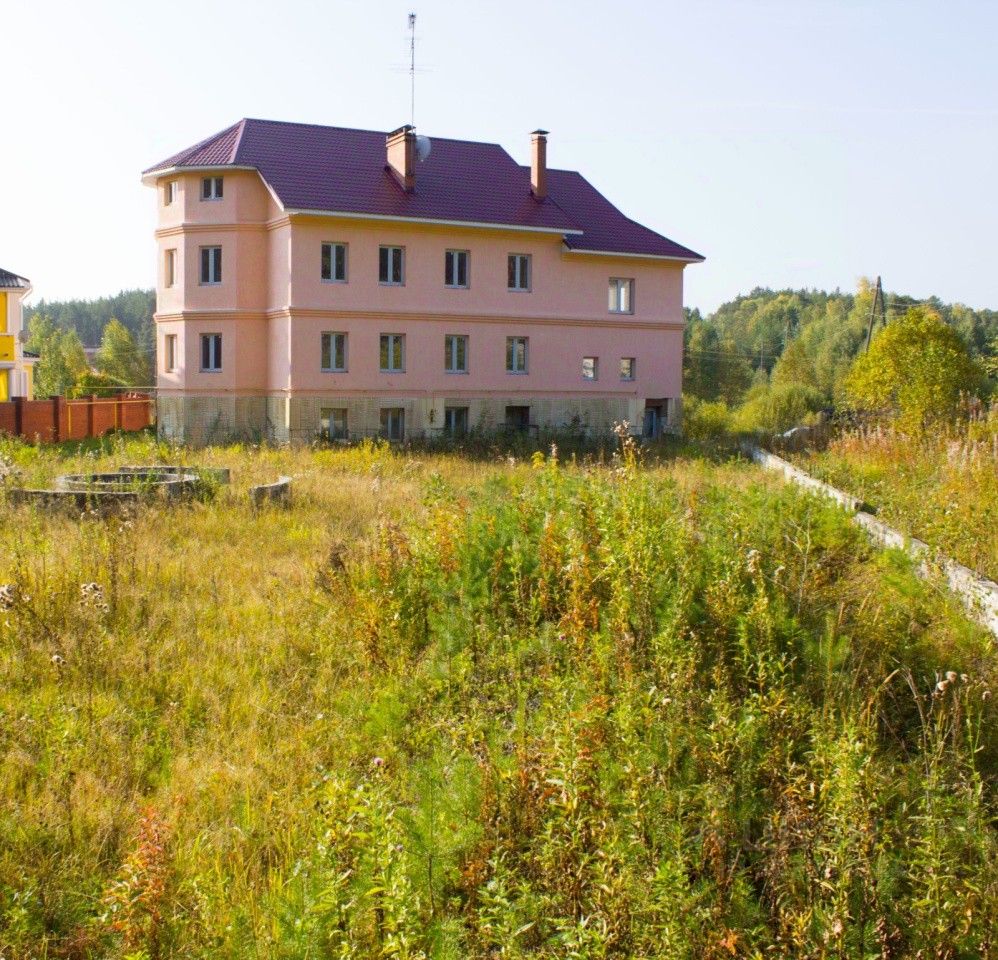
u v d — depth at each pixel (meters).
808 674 6.27
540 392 35.34
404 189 33.28
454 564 8.55
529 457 26.23
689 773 5.11
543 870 4.46
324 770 5.39
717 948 3.92
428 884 4.33
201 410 33.03
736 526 8.59
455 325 33.75
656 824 4.54
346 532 12.28
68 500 13.16
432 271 33.34
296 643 7.93
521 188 36.00
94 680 7.08
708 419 40.66
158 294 34.44
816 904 4.10
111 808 5.34
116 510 12.99
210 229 32.75
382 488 16.14
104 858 5.00
